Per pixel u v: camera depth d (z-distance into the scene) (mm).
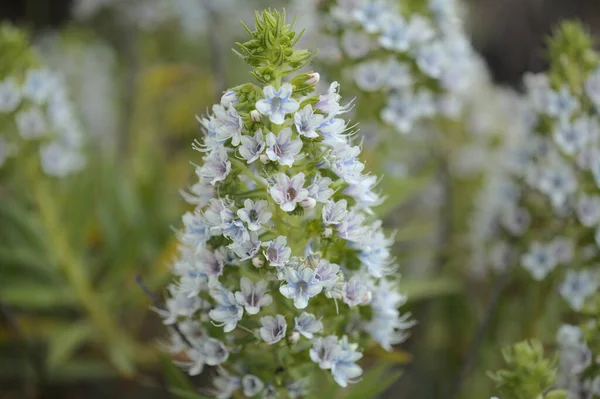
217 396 473
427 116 638
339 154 438
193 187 446
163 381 690
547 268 591
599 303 498
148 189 729
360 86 592
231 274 447
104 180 724
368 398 483
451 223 728
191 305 460
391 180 603
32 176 629
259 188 441
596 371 497
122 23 946
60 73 915
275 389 461
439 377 650
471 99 766
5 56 613
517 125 704
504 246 622
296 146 427
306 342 453
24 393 676
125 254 665
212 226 437
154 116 904
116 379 688
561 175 581
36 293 654
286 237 445
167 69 823
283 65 440
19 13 1281
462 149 762
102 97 946
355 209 453
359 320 467
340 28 598
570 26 588
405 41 590
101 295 664
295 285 432
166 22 917
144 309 727
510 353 475
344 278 453
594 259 587
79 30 1061
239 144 433
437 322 670
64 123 639
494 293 612
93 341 705
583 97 583
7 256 657
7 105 607
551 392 461
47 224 643
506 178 633
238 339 455
